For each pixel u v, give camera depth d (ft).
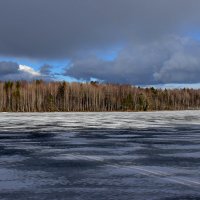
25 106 391.24
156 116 227.20
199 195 35.96
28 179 43.14
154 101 472.85
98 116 229.66
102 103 424.05
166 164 52.60
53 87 415.44
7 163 53.72
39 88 408.67
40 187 39.32
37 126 127.24
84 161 55.26
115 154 62.08
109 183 41.06
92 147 70.95
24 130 109.70
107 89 431.84
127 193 36.81
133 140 82.94
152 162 54.24
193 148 69.51
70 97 414.62
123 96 431.02
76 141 81.15
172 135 94.32
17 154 62.34
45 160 56.08
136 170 48.26
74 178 43.68
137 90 446.19
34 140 83.05
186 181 41.73
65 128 117.80
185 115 246.88
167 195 35.99
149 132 102.63
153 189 38.32
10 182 41.60
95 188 38.91
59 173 46.50
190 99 524.93
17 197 35.42
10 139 85.15
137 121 161.58
